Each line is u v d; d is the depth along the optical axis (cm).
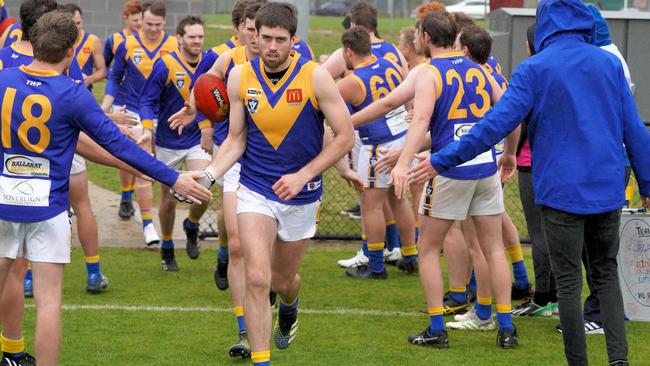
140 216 3906
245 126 2034
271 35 1914
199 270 3253
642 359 2312
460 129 2297
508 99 1945
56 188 1914
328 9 14662
